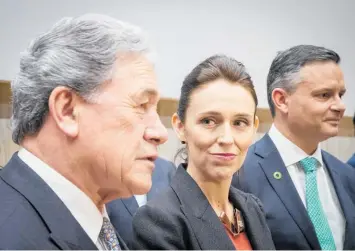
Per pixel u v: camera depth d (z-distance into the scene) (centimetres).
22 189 59
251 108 82
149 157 65
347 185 122
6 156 113
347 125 147
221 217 82
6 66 115
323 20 147
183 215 76
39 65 62
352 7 150
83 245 60
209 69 82
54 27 64
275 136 120
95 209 66
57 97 60
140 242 73
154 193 111
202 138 79
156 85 67
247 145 82
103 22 64
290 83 114
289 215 107
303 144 118
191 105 82
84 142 61
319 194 117
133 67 64
